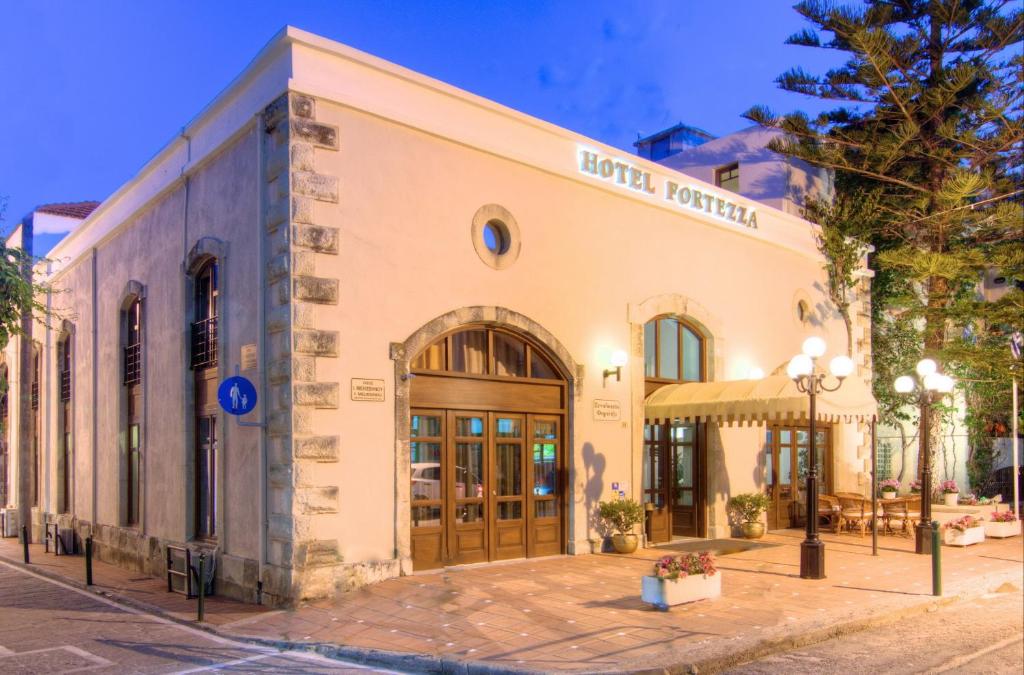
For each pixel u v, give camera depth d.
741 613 8.87
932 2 20.36
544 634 7.93
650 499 14.82
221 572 10.94
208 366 12.12
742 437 16.25
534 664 6.93
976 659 7.50
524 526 12.38
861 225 19.23
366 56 10.71
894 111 21.33
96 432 15.95
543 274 12.80
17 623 9.70
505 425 12.30
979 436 24.59
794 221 18.47
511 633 8.00
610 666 6.83
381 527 10.34
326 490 9.80
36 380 19.92
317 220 10.09
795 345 18.00
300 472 9.62
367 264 10.52
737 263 16.62
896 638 8.37
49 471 18.42
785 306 17.83
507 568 11.41
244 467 10.58
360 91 10.68
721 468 15.66
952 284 21.70
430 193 11.34
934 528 10.30
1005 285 26.78
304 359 9.80
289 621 8.87
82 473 16.62
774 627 8.22
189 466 12.27
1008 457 25.30
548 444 12.89
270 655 7.84
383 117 10.80
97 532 15.55
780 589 10.39
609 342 13.77
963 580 11.29
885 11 20.53
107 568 14.33
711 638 7.75
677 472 15.77
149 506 13.47
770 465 17.38
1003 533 16.41
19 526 18.64
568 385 13.12
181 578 11.52
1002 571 12.14
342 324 10.19
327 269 10.12
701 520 15.54
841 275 18.59
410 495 10.86
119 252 15.32
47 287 16.12
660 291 14.81
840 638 8.34
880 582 11.03
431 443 11.28
